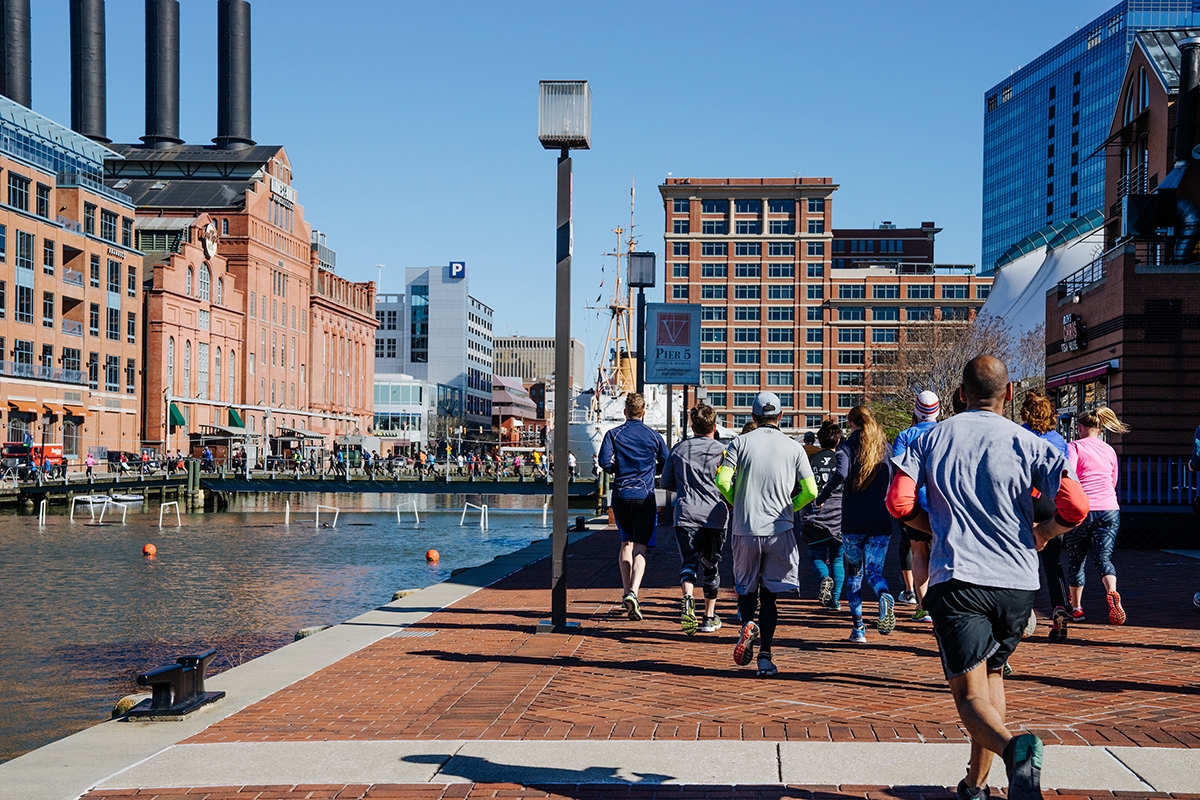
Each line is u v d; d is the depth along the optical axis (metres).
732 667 8.45
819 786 5.16
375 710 7.05
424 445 148.88
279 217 103.00
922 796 5.00
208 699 7.26
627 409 10.52
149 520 52.72
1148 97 31.92
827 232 126.88
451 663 8.77
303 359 109.44
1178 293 22.70
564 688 7.68
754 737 6.12
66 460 65.19
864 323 126.25
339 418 119.25
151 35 105.94
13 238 66.00
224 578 26.48
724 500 8.98
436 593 13.77
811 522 11.55
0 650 15.73
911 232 194.75
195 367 87.50
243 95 108.12
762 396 8.38
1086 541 10.12
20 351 66.81
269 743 6.19
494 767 5.56
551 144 10.12
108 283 77.88
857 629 9.55
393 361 175.88
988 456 4.47
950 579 4.41
